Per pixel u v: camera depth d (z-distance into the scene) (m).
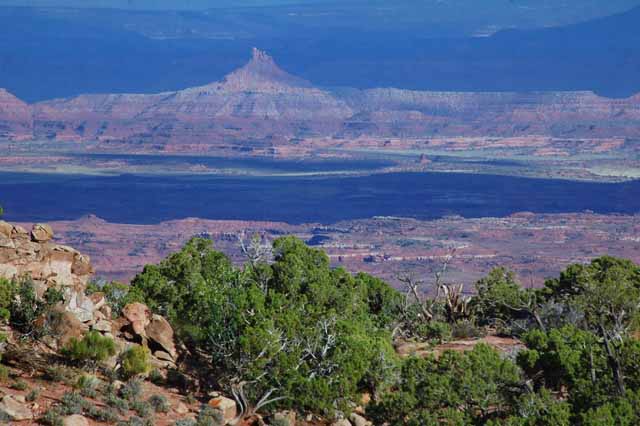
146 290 66.06
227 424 45.69
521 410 45.94
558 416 43.16
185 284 67.06
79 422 39.53
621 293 63.25
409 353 67.00
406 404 48.12
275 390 50.34
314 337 54.19
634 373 48.97
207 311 59.00
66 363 46.94
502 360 51.53
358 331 57.59
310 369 52.16
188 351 54.75
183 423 42.97
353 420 50.25
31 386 43.09
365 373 53.09
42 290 50.69
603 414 42.53
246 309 56.09
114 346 48.34
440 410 47.66
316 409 49.78
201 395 49.44
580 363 50.41
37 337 48.41
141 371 48.28
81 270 54.84
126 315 54.09
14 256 51.16
